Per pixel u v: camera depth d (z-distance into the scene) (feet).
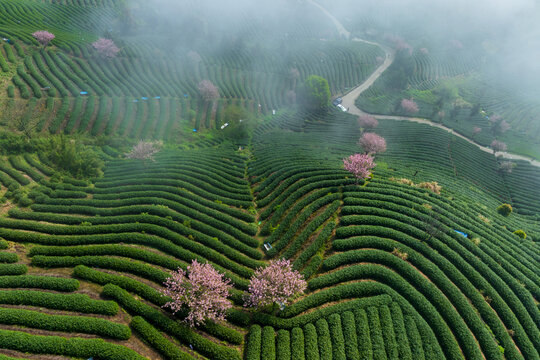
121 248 114.62
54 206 136.05
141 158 175.01
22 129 181.47
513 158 279.69
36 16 320.50
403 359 89.66
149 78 285.43
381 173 188.55
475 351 91.45
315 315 99.09
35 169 155.33
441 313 101.19
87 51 278.67
